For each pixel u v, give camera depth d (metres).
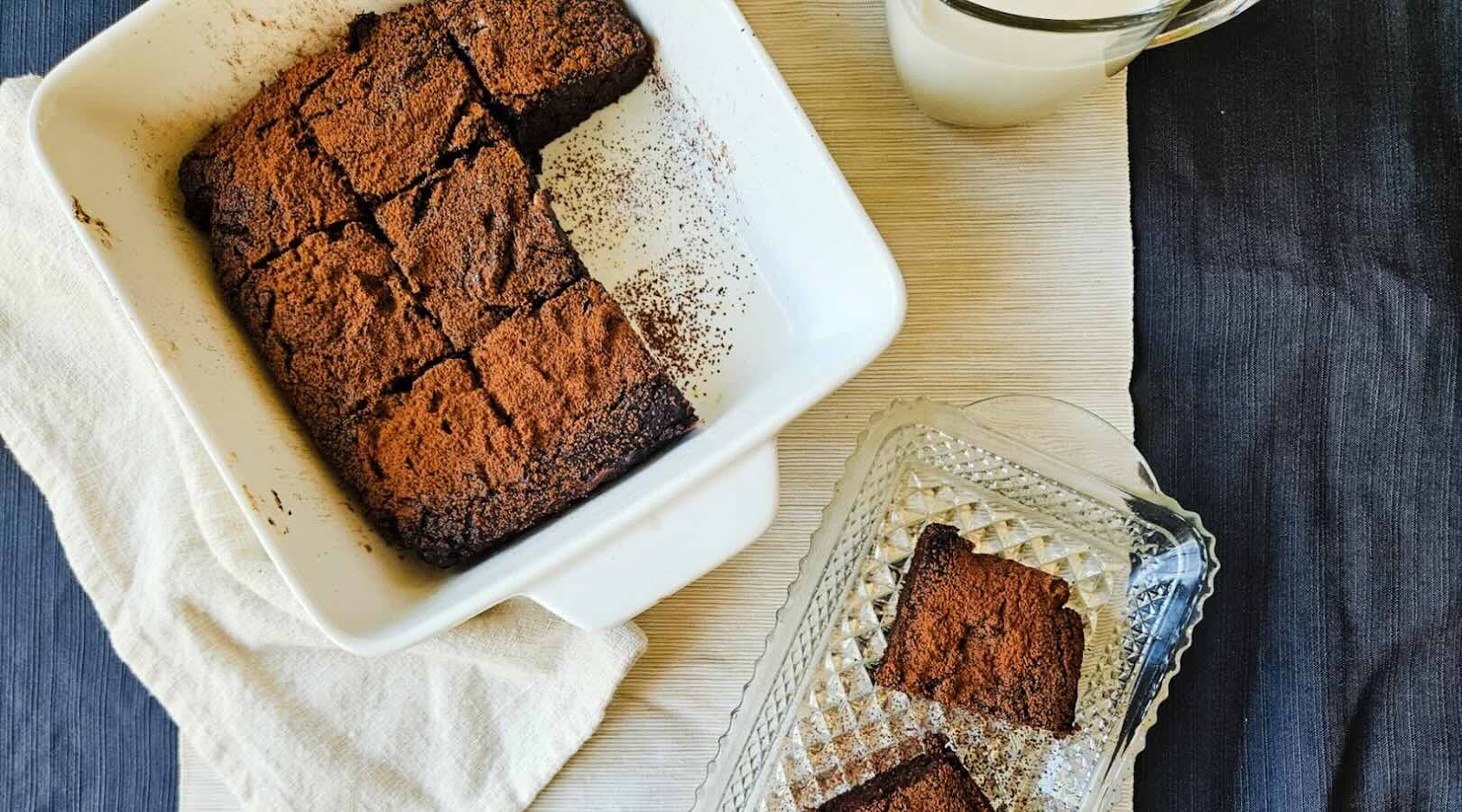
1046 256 0.54
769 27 0.54
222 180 0.50
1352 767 0.54
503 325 0.50
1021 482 0.54
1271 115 0.54
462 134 0.50
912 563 0.54
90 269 0.53
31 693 0.55
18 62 0.54
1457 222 0.54
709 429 0.50
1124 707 0.53
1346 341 0.54
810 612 0.53
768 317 0.53
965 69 0.48
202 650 0.53
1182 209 0.54
